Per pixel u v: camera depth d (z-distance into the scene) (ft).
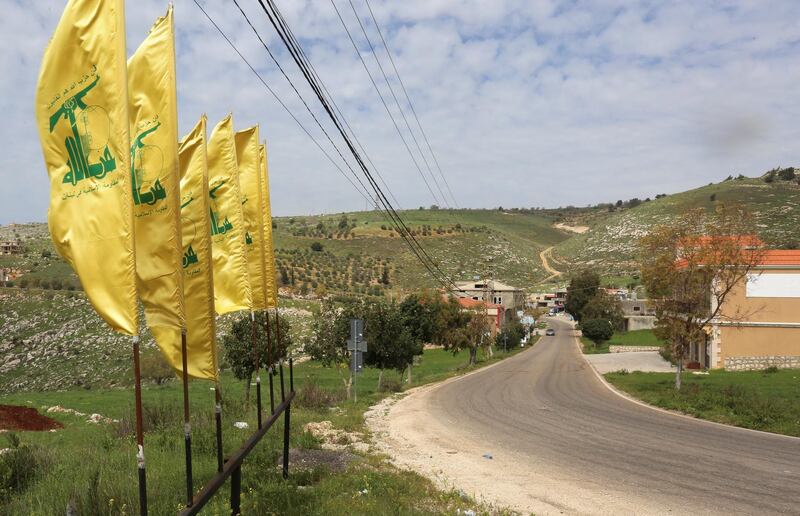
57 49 15.76
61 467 31.32
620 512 27.27
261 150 32.96
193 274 20.81
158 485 26.94
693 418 61.98
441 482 33.14
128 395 124.36
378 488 29.63
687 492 31.01
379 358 100.63
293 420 54.54
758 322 125.39
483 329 173.47
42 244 488.85
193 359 20.57
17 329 259.19
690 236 88.22
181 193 20.98
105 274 15.51
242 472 31.12
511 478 34.42
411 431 52.39
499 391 91.15
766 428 54.44
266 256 32.63
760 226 431.02
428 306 160.66
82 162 15.76
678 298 87.04
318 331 94.32
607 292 315.99
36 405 95.25
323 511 24.73
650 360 166.30
